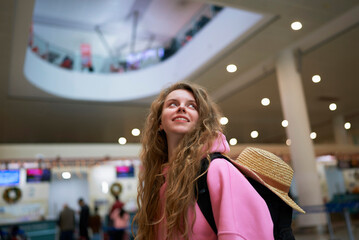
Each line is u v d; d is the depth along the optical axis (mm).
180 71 10664
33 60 9844
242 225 733
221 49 8641
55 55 11141
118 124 14719
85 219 9047
